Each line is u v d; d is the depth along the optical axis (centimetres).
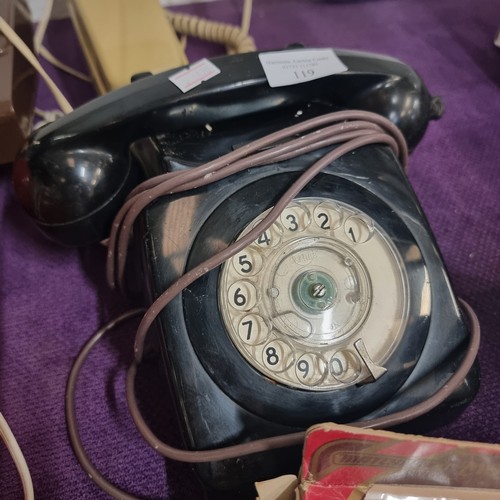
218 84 29
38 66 33
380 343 27
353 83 32
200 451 25
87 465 30
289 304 27
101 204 30
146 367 34
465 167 43
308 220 28
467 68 49
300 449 25
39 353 35
